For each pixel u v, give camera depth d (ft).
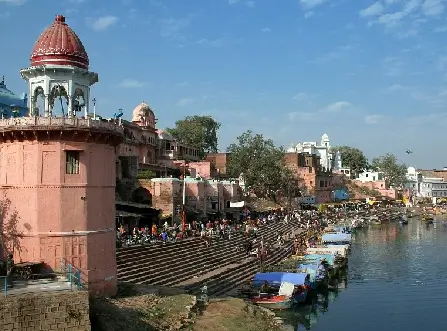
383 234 271.28
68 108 75.72
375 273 155.12
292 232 217.56
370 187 463.83
